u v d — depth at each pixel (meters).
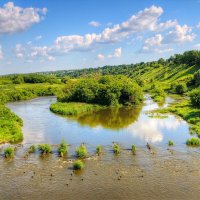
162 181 40.97
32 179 42.34
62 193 38.16
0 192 38.66
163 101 126.31
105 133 68.94
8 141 61.75
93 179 42.03
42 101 142.25
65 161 49.31
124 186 39.75
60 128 75.25
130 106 114.62
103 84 123.06
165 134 66.31
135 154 52.44
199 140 57.53
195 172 43.72
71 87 128.25
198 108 95.19
